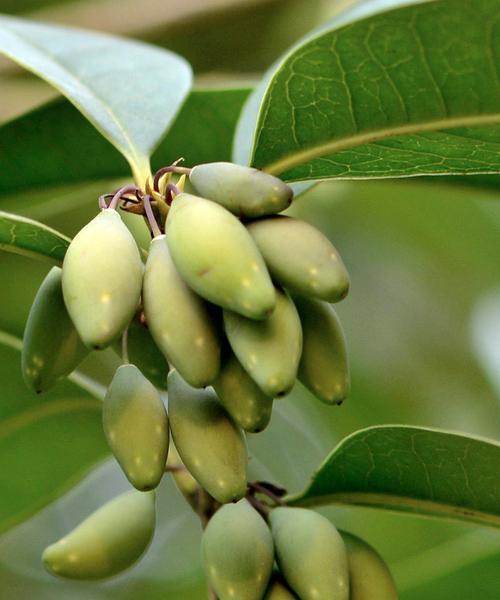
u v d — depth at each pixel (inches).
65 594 16.6
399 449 11.6
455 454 11.5
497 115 11.1
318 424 16.4
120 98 12.5
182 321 10.3
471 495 11.8
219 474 10.5
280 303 10.3
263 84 13.1
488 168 11.5
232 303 10.2
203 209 10.4
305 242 10.4
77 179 14.0
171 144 13.8
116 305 10.2
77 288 10.3
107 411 10.6
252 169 10.5
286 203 10.5
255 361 10.2
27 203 14.5
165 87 12.6
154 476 10.5
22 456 13.5
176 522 16.9
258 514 10.9
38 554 16.9
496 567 13.1
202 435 10.5
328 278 10.4
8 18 13.6
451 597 13.3
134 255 10.4
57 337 10.8
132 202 11.0
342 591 10.7
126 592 16.6
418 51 10.9
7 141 13.7
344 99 11.2
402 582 13.3
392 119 11.2
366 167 11.6
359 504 12.0
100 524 11.3
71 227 15.6
